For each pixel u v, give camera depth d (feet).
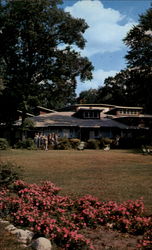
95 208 26.35
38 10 127.13
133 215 25.13
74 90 148.87
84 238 19.45
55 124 143.84
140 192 36.60
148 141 148.77
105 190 37.55
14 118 132.67
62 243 19.03
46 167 61.87
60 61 139.13
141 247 18.30
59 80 139.64
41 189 31.99
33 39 132.05
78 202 27.30
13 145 125.39
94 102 310.24
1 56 135.85
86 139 152.87
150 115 176.55
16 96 124.88
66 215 25.18
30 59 138.92
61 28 136.36
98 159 81.10
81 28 138.21
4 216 24.20
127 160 79.56
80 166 64.90
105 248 19.31
